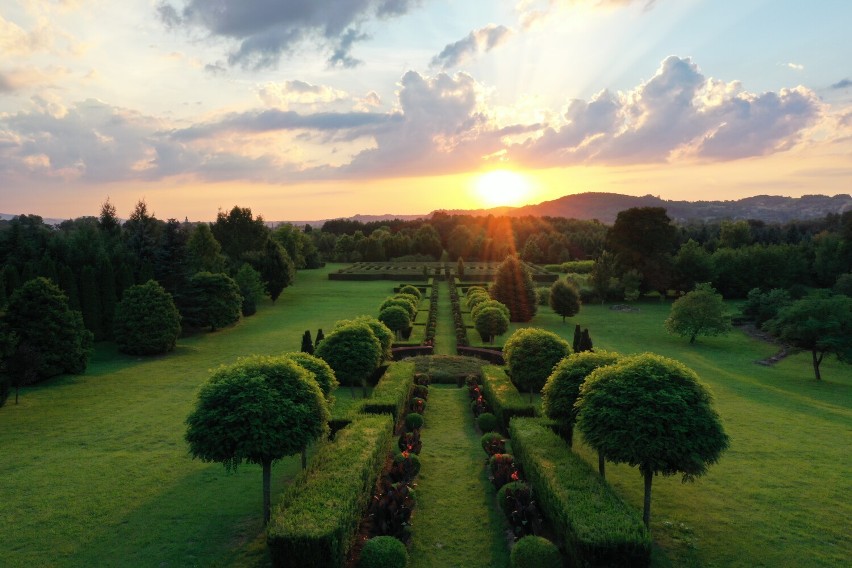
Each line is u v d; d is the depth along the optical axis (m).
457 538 14.25
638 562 11.50
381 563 12.07
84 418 24.25
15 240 52.03
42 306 32.22
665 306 71.44
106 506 15.63
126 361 37.97
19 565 12.62
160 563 12.70
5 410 25.53
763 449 20.75
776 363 42.38
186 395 28.42
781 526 14.55
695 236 116.81
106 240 64.31
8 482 17.33
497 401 24.33
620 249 76.12
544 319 60.91
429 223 178.12
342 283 92.94
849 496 16.50
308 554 11.37
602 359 18.50
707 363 41.38
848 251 77.12
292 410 14.10
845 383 36.09
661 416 13.20
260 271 71.31
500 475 16.84
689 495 16.56
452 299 69.38
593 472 15.04
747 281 78.94
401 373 29.06
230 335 49.19
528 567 11.76
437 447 21.53
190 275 52.56
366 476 15.08
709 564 12.68
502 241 141.88
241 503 15.87
